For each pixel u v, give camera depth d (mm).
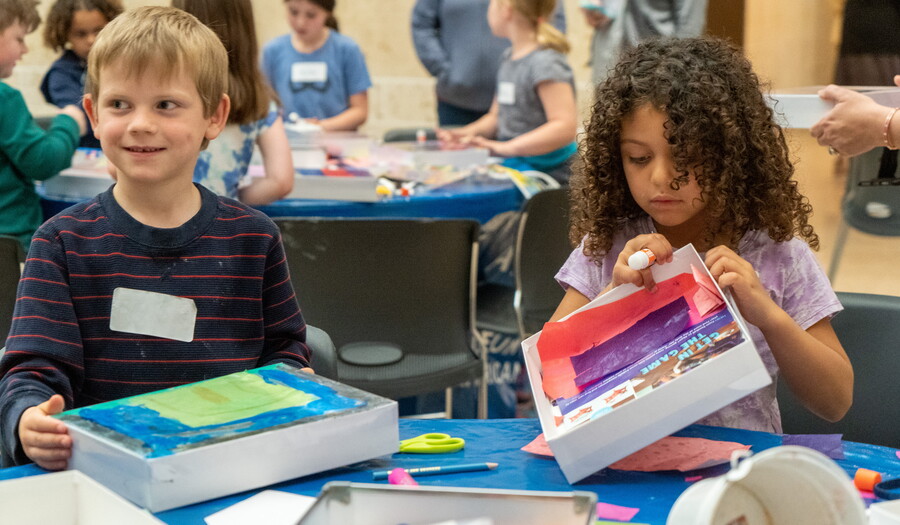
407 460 1024
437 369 2273
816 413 1214
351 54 4438
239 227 1303
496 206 2781
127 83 1167
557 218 2545
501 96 3631
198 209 1285
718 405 904
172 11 1259
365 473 981
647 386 933
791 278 1276
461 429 1129
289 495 913
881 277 4105
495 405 2822
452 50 4449
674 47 1230
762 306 1077
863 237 4602
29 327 1172
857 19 3074
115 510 807
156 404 1001
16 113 2535
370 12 5879
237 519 859
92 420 956
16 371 1136
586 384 1016
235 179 2457
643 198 1206
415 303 2248
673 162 1168
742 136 1204
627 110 1185
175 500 871
